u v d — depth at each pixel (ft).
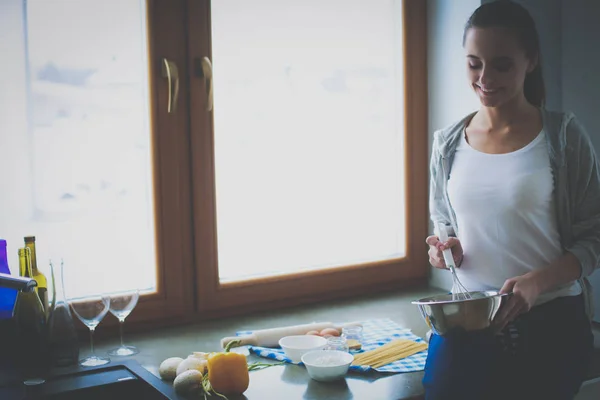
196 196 6.40
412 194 7.67
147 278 6.30
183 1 6.25
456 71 7.28
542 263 4.48
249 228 6.78
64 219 5.88
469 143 4.77
